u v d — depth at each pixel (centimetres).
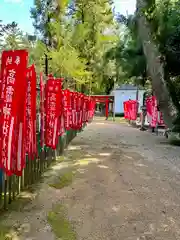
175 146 1071
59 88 661
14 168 406
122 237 344
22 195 479
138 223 382
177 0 1330
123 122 2778
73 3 1642
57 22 991
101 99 3247
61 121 814
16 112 378
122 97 4028
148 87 2253
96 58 1916
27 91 483
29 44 892
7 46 793
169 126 1191
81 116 1533
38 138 602
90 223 379
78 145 1066
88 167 691
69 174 623
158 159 813
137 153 905
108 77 2756
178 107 1216
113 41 1888
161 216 406
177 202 462
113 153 895
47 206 434
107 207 435
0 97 388
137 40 1497
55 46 1014
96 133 1553
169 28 1273
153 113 1565
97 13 1702
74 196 480
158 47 1248
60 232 352
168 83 1239
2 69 390
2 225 364
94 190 514
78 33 1223
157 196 489
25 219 384
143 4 1245
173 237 346
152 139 1290
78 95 1316
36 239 332
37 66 898
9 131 380
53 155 759
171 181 584
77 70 1125
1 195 407
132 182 569
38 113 633
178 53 1281
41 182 559
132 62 1603
